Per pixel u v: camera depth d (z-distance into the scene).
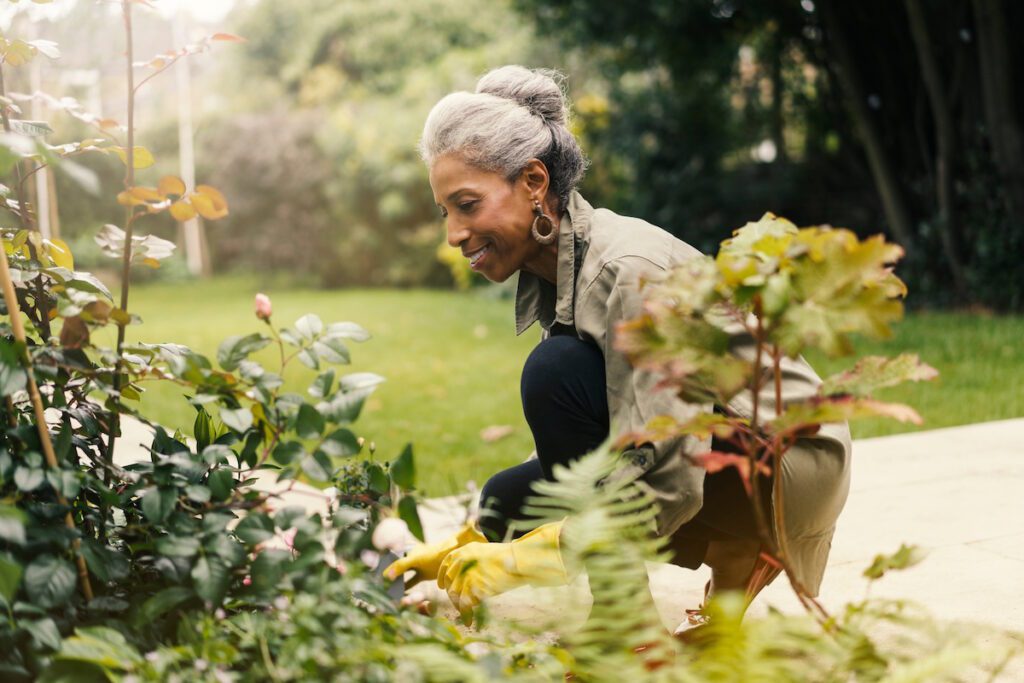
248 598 1.43
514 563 1.65
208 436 1.75
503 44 16.45
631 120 13.17
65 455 1.51
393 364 7.42
